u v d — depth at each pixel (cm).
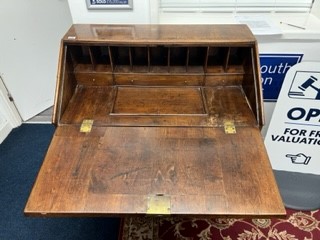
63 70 99
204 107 102
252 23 130
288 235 135
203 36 103
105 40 99
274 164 146
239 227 139
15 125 211
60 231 140
